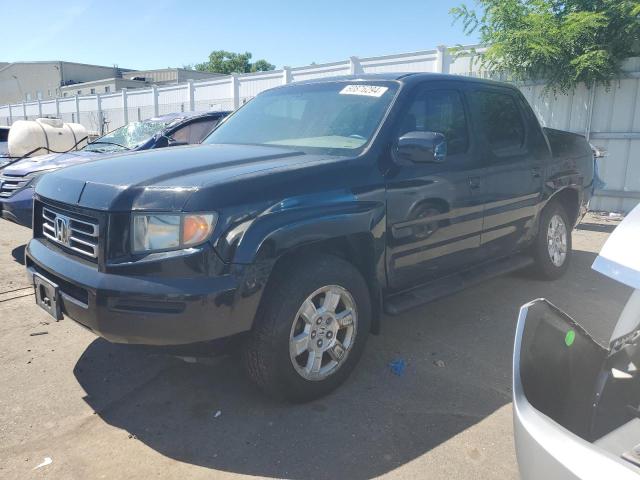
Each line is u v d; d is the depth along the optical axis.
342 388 3.35
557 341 2.14
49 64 56.53
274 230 2.79
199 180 2.80
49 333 4.23
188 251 2.64
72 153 7.46
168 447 2.78
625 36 8.70
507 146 4.53
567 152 5.34
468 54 10.39
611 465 1.55
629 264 1.70
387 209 3.37
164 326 2.64
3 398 3.24
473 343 4.04
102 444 2.80
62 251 3.14
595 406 2.28
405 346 3.98
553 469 1.65
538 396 1.98
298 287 2.94
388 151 3.46
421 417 3.05
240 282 2.69
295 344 3.00
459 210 3.93
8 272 5.89
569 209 5.63
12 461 2.66
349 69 13.13
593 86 9.16
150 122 8.30
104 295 2.70
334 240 3.19
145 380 3.46
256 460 2.67
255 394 3.28
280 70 15.20
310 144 3.69
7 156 9.61
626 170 9.13
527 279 5.52
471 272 4.36
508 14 9.37
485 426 2.97
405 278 3.66
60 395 3.28
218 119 7.89
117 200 2.77
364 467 2.62
